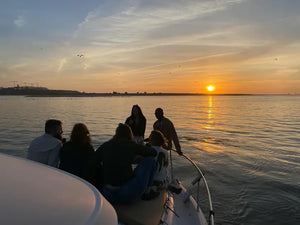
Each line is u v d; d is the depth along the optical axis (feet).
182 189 15.29
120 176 10.46
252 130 78.89
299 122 107.04
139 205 10.52
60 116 127.44
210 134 69.05
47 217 3.57
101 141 58.13
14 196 3.97
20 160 6.17
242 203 23.09
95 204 4.43
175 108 236.22
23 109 187.42
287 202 23.30
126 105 277.64
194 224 11.65
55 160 11.51
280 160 38.88
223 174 31.40
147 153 10.91
